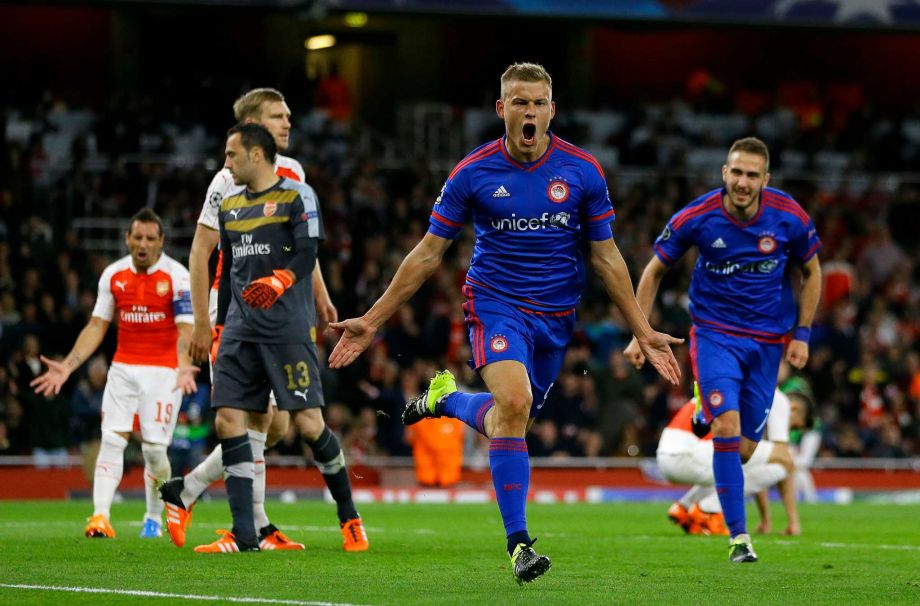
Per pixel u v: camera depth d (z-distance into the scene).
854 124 47.31
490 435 10.10
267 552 12.25
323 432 12.52
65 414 28.42
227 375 12.23
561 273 10.16
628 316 10.27
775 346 13.66
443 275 35.47
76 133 40.12
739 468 12.74
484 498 29.64
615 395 32.12
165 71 45.09
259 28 45.84
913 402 34.88
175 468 26.88
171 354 14.80
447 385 10.66
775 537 16.67
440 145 43.97
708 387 13.20
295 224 12.15
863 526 19.59
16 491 27.62
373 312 9.99
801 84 50.22
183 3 36.97
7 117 38.66
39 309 30.55
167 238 35.22
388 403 31.22
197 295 12.70
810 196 42.91
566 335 10.31
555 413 31.95
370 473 30.61
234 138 12.22
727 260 13.44
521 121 9.77
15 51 43.34
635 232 38.69
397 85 48.47
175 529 12.48
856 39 50.66
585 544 14.91
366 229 36.16
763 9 39.47
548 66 48.81
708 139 44.97
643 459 32.12
